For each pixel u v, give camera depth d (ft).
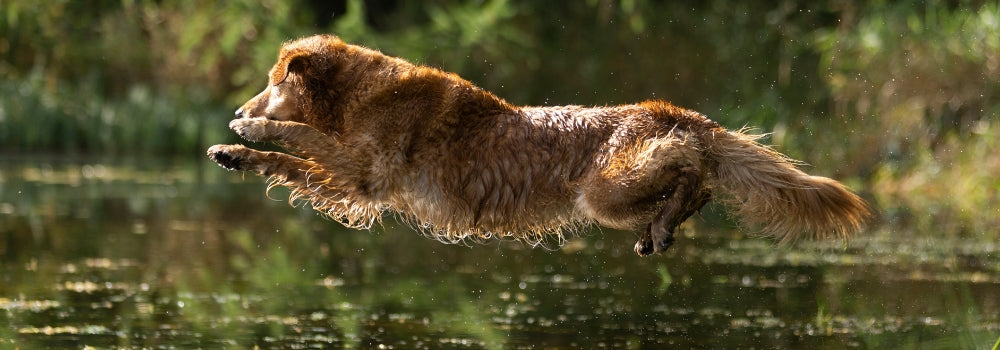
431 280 60.90
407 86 42.22
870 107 107.24
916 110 104.37
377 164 41.98
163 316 50.57
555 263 67.05
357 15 146.92
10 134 139.13
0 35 153.38
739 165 41.22
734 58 126.31
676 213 39.32
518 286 58.90
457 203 41.93
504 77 141.59
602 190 40.09
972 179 95.35
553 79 140.87
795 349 45.29
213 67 154.10
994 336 45.98
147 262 64.95
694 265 65.51
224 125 146.61
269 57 146.61
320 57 43.37
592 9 141.69
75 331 47.21
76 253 67.46
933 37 103.60
